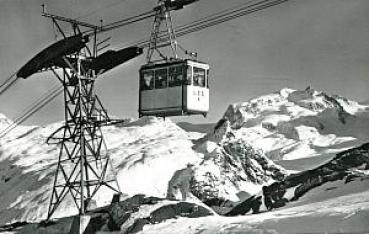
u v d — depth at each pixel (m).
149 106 43.97
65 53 50.41
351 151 57.16
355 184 47.78
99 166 139.25
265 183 132.25
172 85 42.28
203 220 45.34
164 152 150.50
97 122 53.84
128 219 49.16
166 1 42.75
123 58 50.16
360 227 30.50
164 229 44.59
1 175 170.12
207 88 42.81
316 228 32.38
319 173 53.75
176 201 53.56
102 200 112.81
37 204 118.56
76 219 49.84
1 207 130.12
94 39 51.25
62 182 130.25
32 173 151.38
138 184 126.62
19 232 55.97
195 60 42.19
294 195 52.41
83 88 53.19
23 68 52.97
